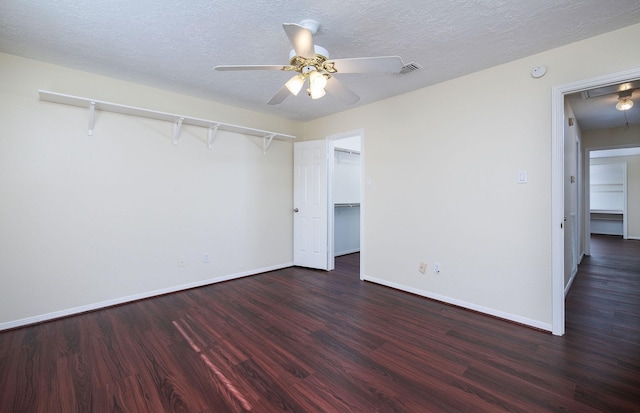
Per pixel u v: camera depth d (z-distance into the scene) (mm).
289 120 4691
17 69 2555
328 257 4520
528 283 2566
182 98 3529
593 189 8320
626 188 7395
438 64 2699
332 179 4594
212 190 3805
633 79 2092
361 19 2020
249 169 4191
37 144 2643
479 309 2863
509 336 2373
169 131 3436
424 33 2193
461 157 2975
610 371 1883
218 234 3867
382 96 3566
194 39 2303
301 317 2758
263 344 2256
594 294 3326
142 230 3242
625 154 7340
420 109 3307
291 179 4750
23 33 2201
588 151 5289
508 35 2219
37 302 2650
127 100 3135
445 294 3119
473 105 2883
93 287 2936
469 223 2928
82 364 1987
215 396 1677
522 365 1963
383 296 3330
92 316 2785
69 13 1961
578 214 4664
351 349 2182
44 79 2676
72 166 2816
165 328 2529
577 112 4062
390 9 1909
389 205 3633
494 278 2768
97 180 2955
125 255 3131
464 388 1733
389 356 2086
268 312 2877
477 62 2660
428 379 1821
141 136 3229
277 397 1667
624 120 4496
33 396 1673
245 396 1676
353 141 5859
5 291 2512
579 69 2297
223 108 3895
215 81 3129
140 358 2062
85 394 1691
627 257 5254
